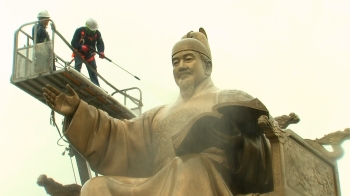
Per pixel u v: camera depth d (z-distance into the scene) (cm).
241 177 1196
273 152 1162
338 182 1262
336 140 1277
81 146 1211
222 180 1139
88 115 1212
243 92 1253
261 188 1197
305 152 1212
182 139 1156
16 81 1639
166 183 1125
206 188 1114
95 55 1798
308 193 1188
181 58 1274
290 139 1188
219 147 1197
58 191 1284
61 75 1620
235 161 1202
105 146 1228
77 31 1778
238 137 1191
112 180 1156
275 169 1155
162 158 1222
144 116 1270
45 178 1275
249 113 1173
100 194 1138
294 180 1170
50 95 1194
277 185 1148
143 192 1134
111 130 1236
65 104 1198
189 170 1126
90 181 1159
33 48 1645
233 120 1187
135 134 1252
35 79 1630
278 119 1267
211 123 1174
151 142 1251
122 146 1241
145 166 1247
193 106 1237
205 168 1136
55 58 1645
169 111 1253
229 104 1156
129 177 1186
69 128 1197
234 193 1188
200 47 1284
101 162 1230
